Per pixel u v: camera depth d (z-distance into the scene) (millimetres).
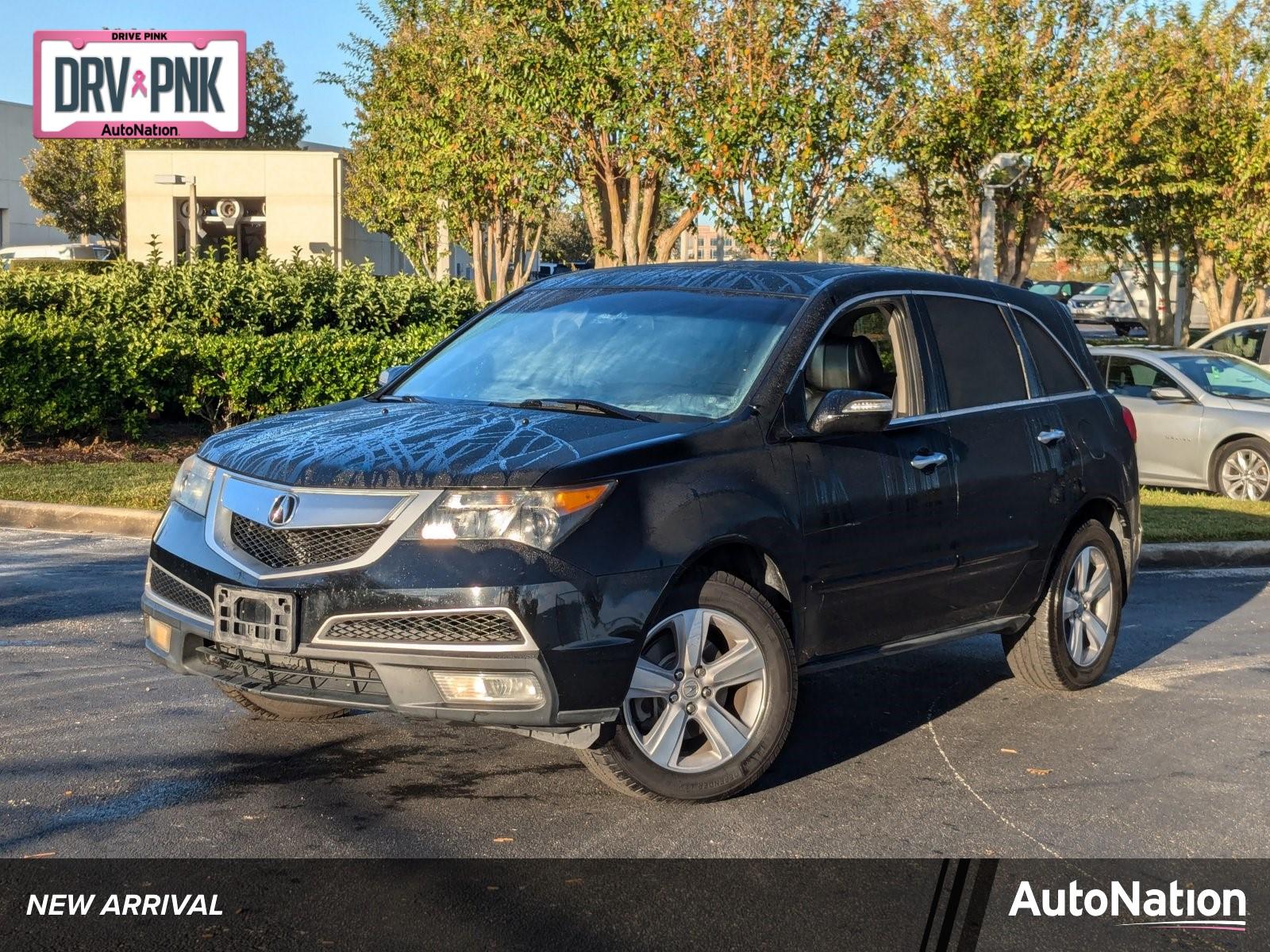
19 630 7113
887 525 5387
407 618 4277
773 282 5703
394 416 5090
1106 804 5016
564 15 16375
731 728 4828
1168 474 14742
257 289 15844
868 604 5387
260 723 5570
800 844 4477
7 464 12961
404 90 25844
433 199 25953
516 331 5922
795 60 15531
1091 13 20828
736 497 4781
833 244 30172
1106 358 15586
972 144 20891
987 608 6094
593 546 4379
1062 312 6984
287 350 14273
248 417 14719
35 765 4988
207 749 5223
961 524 5773
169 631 4816
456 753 5270
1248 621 8633
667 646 4762
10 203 69938
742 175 15383
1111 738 5902
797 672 5004
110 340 13891
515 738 5477
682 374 5250
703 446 4793
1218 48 24125
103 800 4645
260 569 4492
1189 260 27766
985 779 5270
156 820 4469
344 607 4316
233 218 36906
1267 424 14016
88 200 54344
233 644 4516
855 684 6723
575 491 4391
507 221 27766
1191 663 7410
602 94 16062
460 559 4281
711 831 4555
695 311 5598
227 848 4250
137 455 13695
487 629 4273
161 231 37375
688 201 16078
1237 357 15695
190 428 15406
